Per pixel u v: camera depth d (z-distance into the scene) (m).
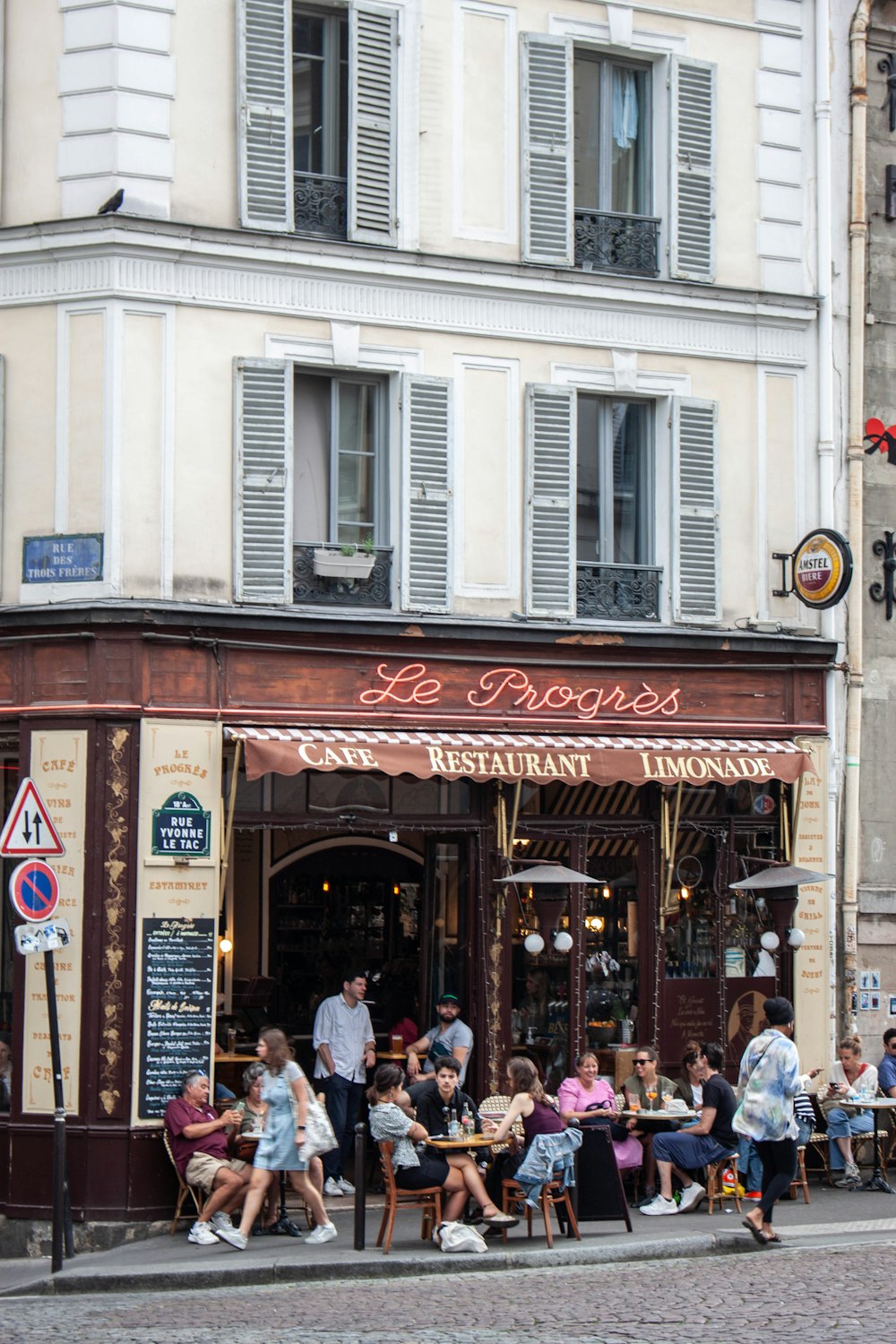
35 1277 15.05
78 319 17.39
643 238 20.20
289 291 18.12
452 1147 15.40
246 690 17.69
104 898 16.86
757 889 20.02
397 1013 21.39
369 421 18.84
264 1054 15.81
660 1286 13.39
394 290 18.64
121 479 17.23
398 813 18.62
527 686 19.03
